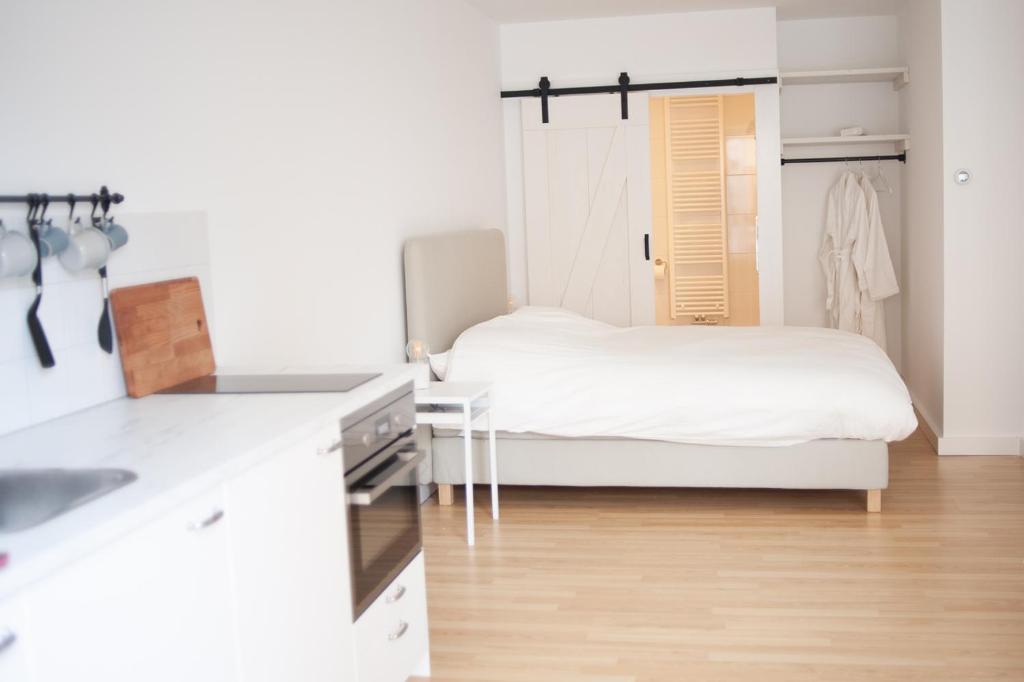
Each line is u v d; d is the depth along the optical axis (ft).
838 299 22.40
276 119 11.69
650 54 21.91
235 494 6.44
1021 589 11.37
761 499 15.37
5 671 4.48
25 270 7.44
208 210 10.24
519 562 12.91
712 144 23.67
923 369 19.89
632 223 22.36
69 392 8.18
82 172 8.39
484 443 15.14
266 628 6.81
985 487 15.57
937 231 18.10
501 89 22.49
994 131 17.12
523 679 9.63
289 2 12.03
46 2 8.00
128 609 5.36
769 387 14.19
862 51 22.47
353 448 8.31
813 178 22.84
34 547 4.78
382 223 14.99
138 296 8.89
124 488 5.80
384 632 8.80
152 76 9.34
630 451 14.73
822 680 9.38
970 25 17.04
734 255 24.02
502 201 22.49
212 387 9.09
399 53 15.83
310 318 12.50
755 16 21.43
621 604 11.39
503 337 15.52
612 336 17.35
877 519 14.15
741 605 11.23
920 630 10.39
